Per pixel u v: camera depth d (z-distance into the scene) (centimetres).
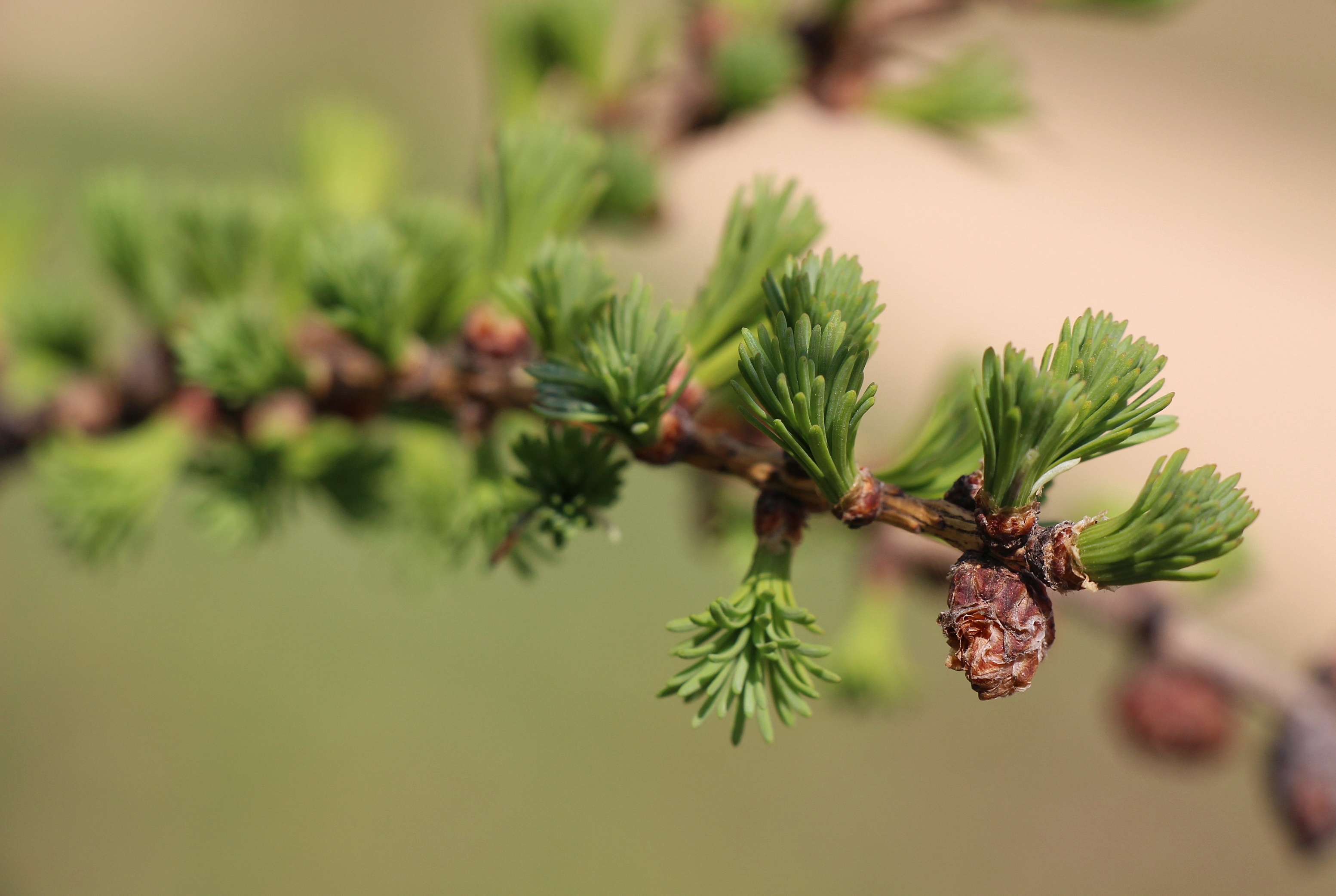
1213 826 115
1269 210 180
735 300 18
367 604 106
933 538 17
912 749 115
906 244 163
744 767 110
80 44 146
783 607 17
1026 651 17
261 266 22
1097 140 189
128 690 96
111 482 22
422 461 23
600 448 18
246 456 22
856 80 26
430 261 21
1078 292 159
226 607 102
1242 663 26
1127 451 128
